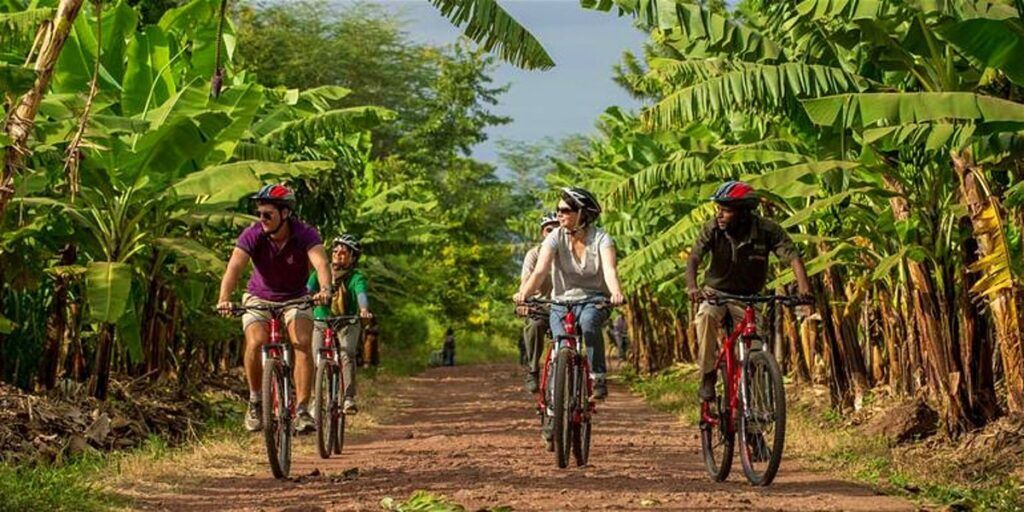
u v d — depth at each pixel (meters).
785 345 23.69
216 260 14.64
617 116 21.83
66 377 15.44
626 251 27.16
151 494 10.05
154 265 16.22
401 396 26.84
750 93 12.27
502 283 69.31
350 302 13.90
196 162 15.38
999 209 11.81
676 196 17.81
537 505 9.12
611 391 30.50
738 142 16.84
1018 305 12.28
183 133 13.87
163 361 17.39
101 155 14.14
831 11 11.07
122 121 13.11
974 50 10.42
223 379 22.19
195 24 15.80
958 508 9.29
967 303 13.08
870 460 12.09
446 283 61.69
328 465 12.30
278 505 9.47
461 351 61.66
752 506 9.12
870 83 12.35
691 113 12.38
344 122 17.86
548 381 11.64
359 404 21.53
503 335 66.19
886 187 13.91
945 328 13.17
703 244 10.33
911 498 9.80
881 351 17.77
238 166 14.77
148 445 12.95
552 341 11.66
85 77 15.30
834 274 17.19
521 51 10.49
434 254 59.56
